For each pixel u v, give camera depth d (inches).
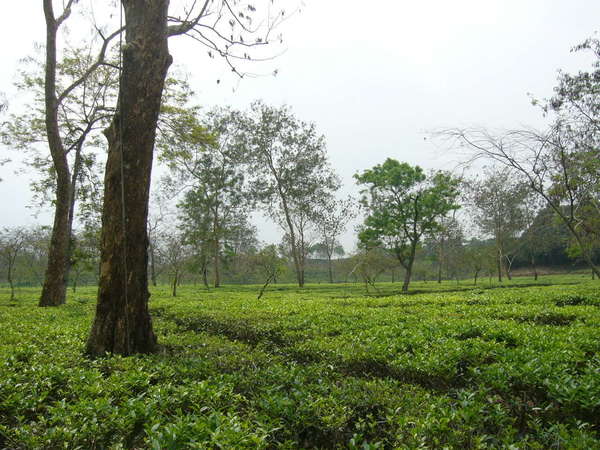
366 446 118.9
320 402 147.1
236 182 1480.1
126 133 257.8
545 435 128.2
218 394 155.6
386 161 991.6
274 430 132.9
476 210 1467.8
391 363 209.6
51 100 567.2
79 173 767.7
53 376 185.0
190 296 865.5
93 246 849.5
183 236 1312.7
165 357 230.5
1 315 427.2
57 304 611.2
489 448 120.3
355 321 354.9
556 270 1766.7
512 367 172.9
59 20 548.4
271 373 186.2
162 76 269.1
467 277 2144.4
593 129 456.1
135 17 261.9
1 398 160.9
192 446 115.6
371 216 1012.5
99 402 147.4
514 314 382.9
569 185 463.8
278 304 546.9
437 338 259.4
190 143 722.2
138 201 259.9
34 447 125.2
